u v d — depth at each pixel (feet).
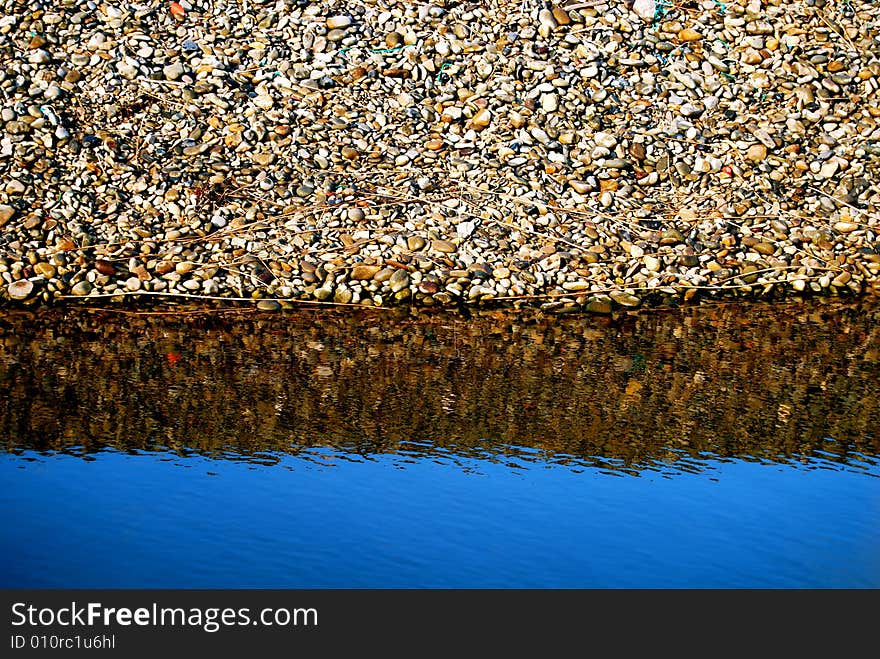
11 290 42.80
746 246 47.57
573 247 46.50
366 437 31.73
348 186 48.42
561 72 53.21
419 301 44.04
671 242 47.16
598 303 43.98
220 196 47.21
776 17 56.29
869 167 51.34
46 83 50.16
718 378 37.01
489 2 55.98
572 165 50.06
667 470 29.91
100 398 34.04
